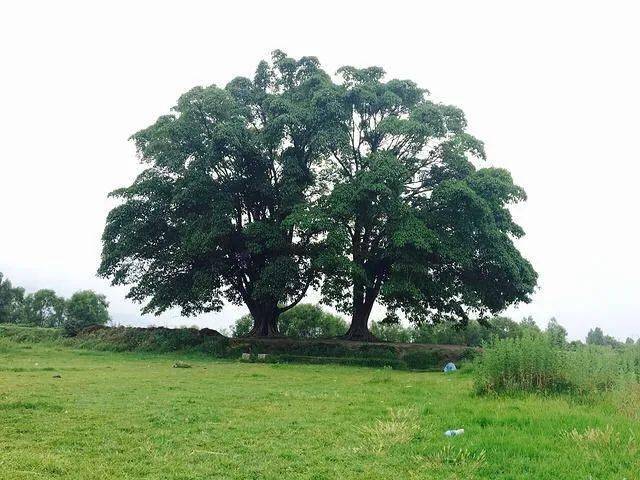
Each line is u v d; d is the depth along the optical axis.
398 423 8.34
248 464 6.35
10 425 8.31
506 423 8.31
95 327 35.88
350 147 30.17
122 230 31.94
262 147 31.77
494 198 29.12
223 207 29.72
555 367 11.44
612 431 7.23
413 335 48.62
